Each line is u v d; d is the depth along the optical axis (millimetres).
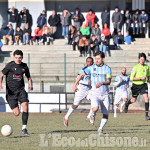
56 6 69250
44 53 61156
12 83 23016
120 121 33656
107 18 64750
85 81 29062
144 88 32750
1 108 47594
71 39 63000
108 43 58844
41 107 47469
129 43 63344
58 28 67875
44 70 55062
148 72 32500
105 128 27625
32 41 64375
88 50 57594
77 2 69062
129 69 53781
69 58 57219
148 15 69750
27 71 23484
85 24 61938
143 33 65625
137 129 26844
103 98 22109
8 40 65062
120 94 38469
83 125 30266
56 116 39781
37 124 31250
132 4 67938
